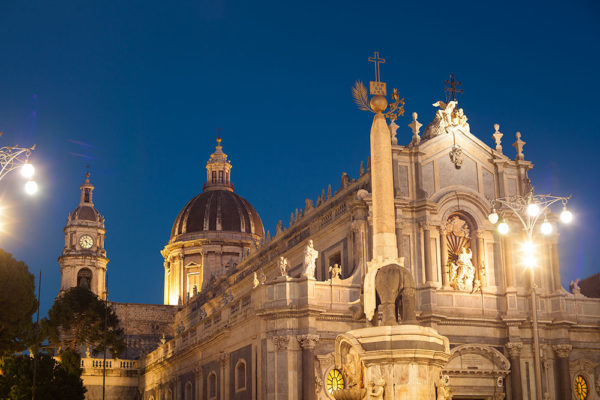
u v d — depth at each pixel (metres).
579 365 61.09
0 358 68.00
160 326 112.38
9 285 55.09
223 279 89.50
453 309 58.53
